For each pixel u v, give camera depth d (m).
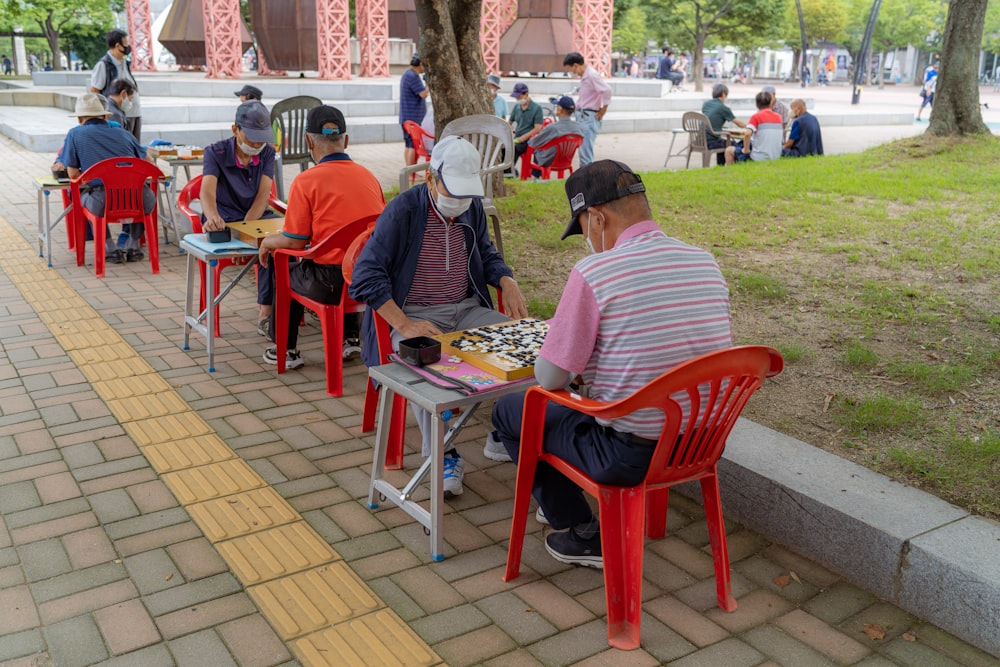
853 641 2.76
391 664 2.62
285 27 22.16
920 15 57.53
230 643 2.71
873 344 4.81
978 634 2.70
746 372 2.57
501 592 3.02
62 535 3.30
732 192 9.12
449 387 3.00
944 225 7.47
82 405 4.54
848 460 3.47
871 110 28.16
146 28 26.73
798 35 60.22
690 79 58.56
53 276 6.98
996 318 5.07
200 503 3.57
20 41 51.12
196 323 5.23
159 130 14.85
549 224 8.02
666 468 2.69
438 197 3.62
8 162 13.15
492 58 24.17
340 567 3.13
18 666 2.58
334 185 4.65
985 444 3.51
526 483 2.97
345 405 4.63
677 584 3.09
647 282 2.56
